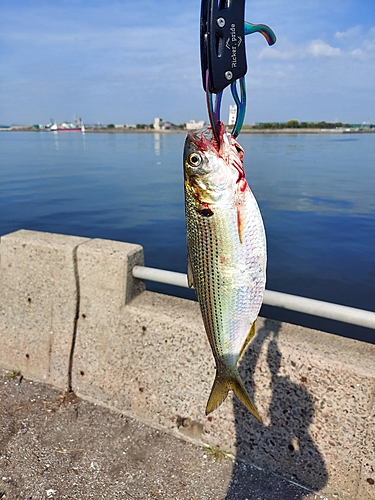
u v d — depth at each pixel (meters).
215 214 0.27
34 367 0.57
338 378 0.39
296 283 1.50
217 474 0.43
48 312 0.55
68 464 0.44
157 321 0.48
